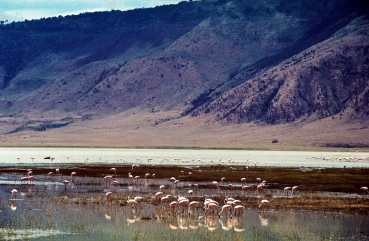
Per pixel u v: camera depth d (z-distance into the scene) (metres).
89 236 66.06
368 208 85.75
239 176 132.38
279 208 85.75
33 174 136.00
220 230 70.81
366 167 174.75
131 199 85.81
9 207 84.38
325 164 198.00
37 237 65.19
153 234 67.62
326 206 87.44
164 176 133.00
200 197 97.25
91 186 111.69
